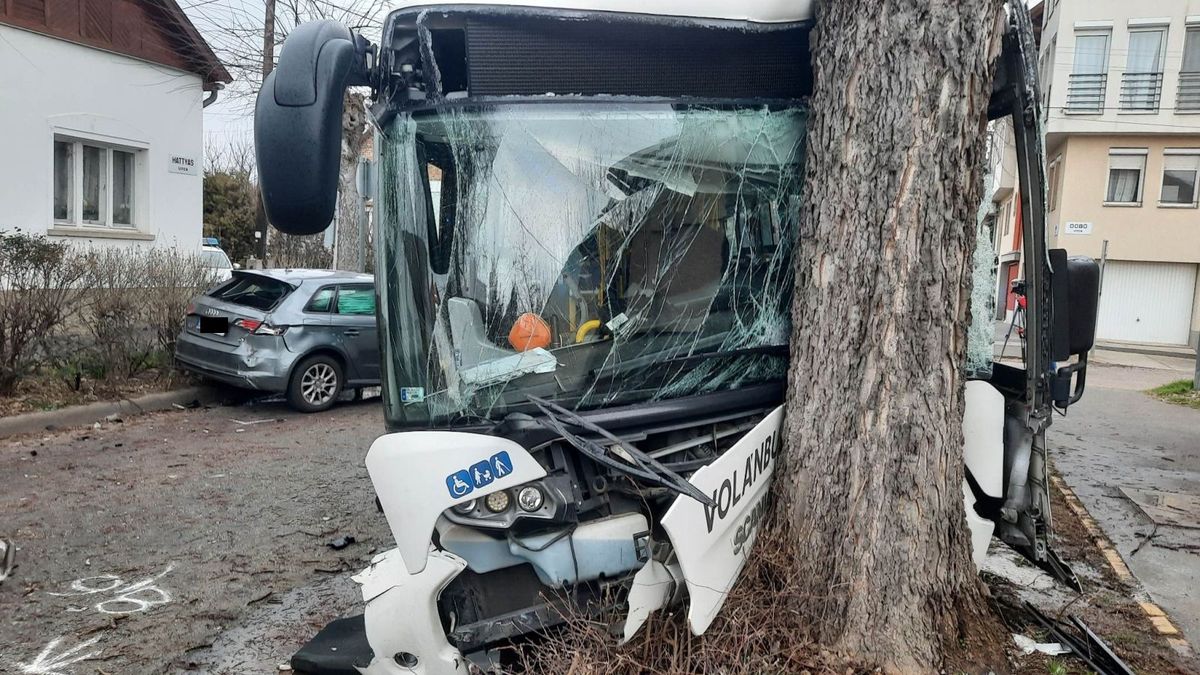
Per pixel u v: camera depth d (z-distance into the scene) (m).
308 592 4.78
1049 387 3.39
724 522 2.98
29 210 13.23
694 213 3.18
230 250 30.45
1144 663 3.68
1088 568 4.91
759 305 3.31
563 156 3.01
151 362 10.12
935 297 3.03
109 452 7.75
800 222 3.29
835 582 3.11
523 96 2.98
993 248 3.67
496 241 2.96
